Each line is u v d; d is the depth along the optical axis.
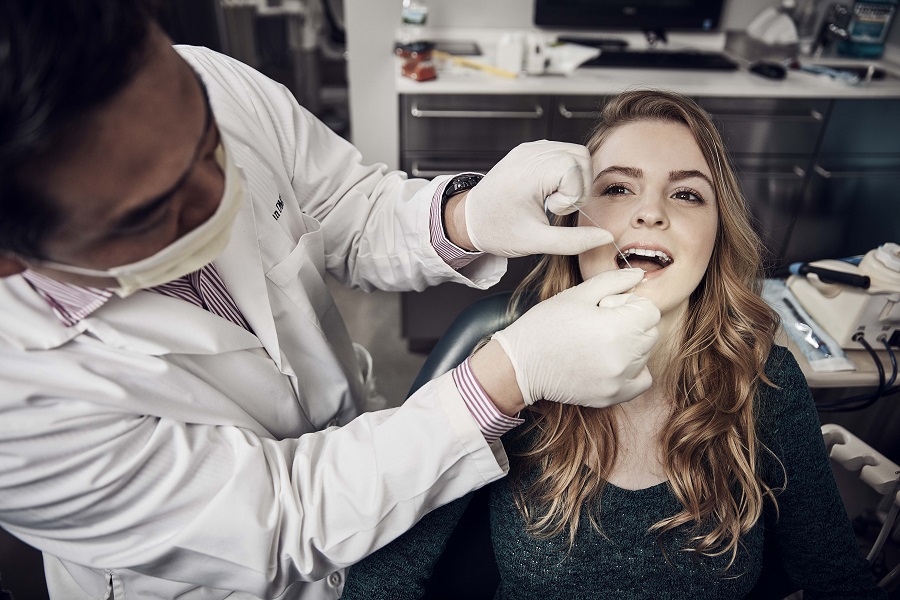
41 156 0.38
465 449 0.67
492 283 0.90
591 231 0.72
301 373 0.93
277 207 0.88
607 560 0.83
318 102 3.66
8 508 0.60
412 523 0.70
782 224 2.26
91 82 0.37
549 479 0.86
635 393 0.69
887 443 1.44
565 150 0.74
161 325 0.69
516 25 2.40
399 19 2.32
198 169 0.50
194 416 0.69
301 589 0.92
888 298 1.12
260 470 0.67
